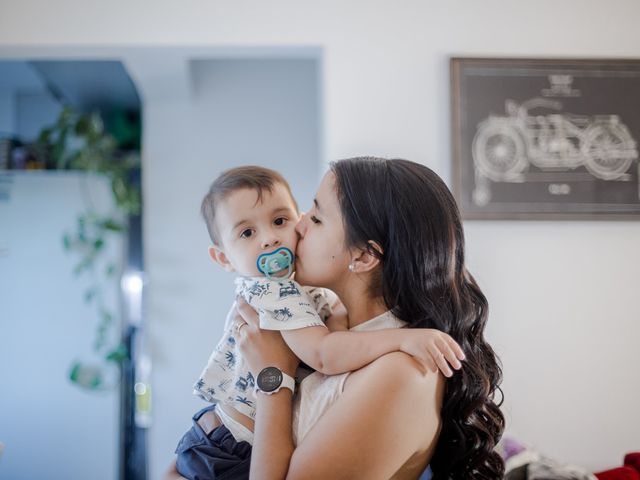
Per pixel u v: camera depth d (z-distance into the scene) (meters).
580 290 2.21
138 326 3.56
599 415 2.19
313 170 3.28
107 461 3.11
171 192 3.18
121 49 2.25
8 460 3.08
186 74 2.80
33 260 3.13
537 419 2.18
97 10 2.19
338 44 2.21
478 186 2.16
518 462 1.79
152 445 3.09
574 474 1.72
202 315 3.15
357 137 2.21
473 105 2.17
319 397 1.01
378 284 1.09
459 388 1.04
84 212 3.15
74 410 3.12
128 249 3.62
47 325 3.12
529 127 2.18
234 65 3.26
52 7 2.18
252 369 1.06
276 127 3.27
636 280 2.21
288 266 1.18
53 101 4.02
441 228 1.03
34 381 3.11
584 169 2.18
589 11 2.24
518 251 2.20
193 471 1.10
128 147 3.95
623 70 2.19
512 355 2.18
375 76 2.22
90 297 3.11
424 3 2.23
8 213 3.13
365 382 0.94
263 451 0.97
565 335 2.19
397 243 1.02
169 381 3.12
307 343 1.03
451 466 1.07
